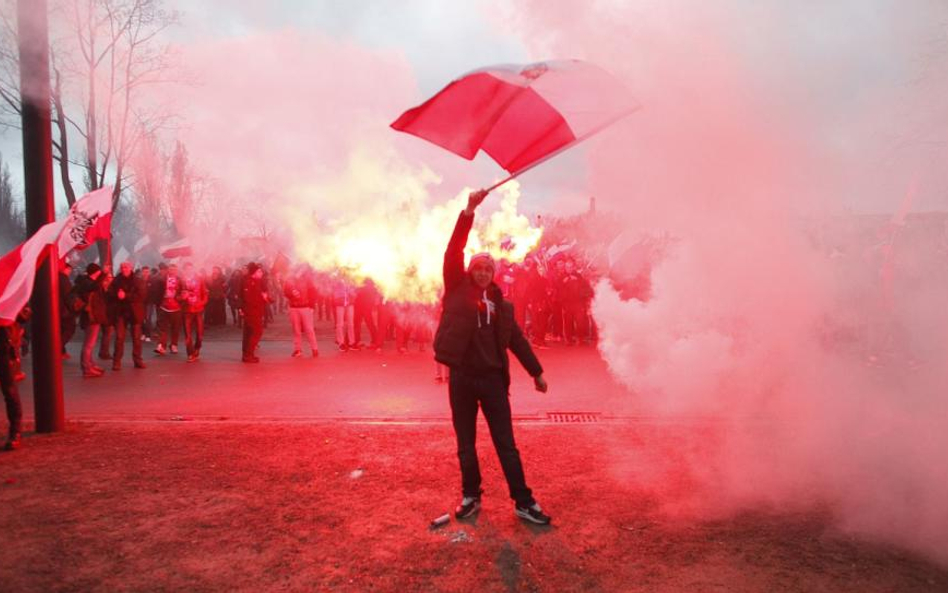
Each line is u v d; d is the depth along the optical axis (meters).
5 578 3.66
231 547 4.06
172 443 6.33
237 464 5.67
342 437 6.52
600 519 4.44
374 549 4.03
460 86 3.62
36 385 6.77
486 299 4.50
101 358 13.36
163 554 3.97
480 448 6.13
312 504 4.75
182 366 12.37
